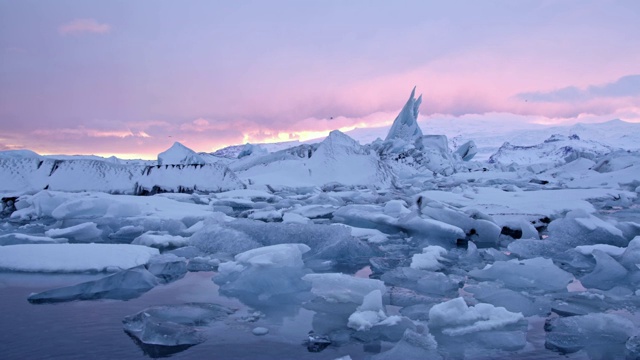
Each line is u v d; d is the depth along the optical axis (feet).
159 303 8.29
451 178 56.49
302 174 45.27
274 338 6.52
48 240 13.76
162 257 11.34
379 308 7.45
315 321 7.32
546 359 5.89
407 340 6.19
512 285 10.03
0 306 7.93
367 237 16.07
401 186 44.93
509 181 50.11
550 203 24.61
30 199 21.24
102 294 8.84
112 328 6.83
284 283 9.19
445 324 7.14
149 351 5.94
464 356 5.95
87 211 18.86
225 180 34.01
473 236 16.33
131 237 15.97
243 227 14.43
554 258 13.15
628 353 6.09
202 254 13.26
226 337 6.55
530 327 7.18
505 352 6.11
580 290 9.73
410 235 16.65
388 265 11.85
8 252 11.00
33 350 5.93
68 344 6.15
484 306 7.60
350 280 9.21
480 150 346.33
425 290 9.48
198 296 8.82
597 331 6.76
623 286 10.01
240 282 9.31
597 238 14.74
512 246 13.92
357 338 6.55
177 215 19.25
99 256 10.96
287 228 14.02
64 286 9.23
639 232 15.79
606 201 28.53
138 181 30.99
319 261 12.32
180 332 6.49
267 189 38.40
